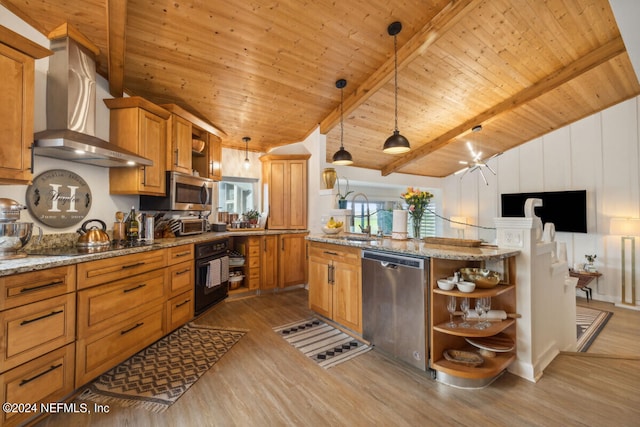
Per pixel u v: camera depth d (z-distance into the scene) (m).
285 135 4.58
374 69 3.48
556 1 2.82
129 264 2.22
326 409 1.74
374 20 2.79
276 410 1.72
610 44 3.45
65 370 1.73
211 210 4.29
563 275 2.66
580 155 5.06
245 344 2.60
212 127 3.82
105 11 2.08
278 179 4.57
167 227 3.29
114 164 2.67
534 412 1.71
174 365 2.22
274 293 4.31
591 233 4.93
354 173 5.96
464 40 3.17
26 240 1.92
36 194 2.21
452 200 7.14
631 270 4.52
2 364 1.42
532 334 2.09
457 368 1.94
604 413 1.70
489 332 1.93
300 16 2.62
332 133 4.70
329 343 2.63
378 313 2.40
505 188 6.12
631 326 3.72
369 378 2.07
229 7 2.41
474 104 4.40
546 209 5.35
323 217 4.04
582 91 4.29
